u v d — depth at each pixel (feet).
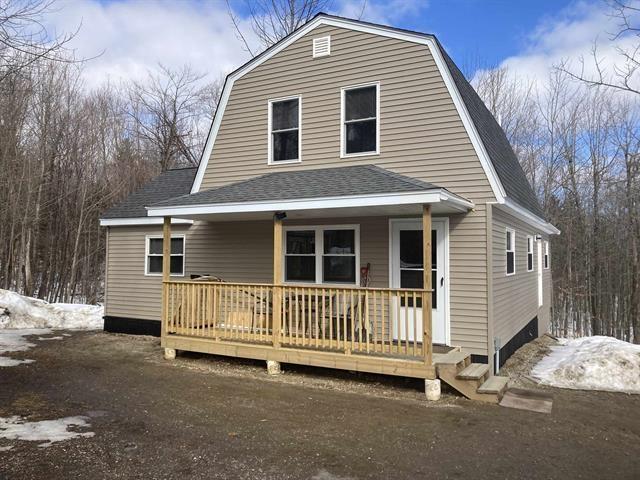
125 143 86.43
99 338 37.27
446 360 21.97
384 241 28.76
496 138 34.86
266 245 33.09
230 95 34.86
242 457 14.46
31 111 58.08
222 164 34.86
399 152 28.71
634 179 54.34
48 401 20.29
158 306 38.01
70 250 70.08
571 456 15.08
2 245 58.85
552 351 34.47
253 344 26.58
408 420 18.25
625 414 19.85
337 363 23.73
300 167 31.96
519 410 19.81
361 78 30.19
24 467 13.35
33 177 59.06
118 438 15.89
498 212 27.91
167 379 24.50
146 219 38.01
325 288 24.20
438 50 27.76
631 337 65.92
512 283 31.53
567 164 72.90
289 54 32.83
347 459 14.46
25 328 42.78
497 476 13.47
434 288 26.94
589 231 69.82
